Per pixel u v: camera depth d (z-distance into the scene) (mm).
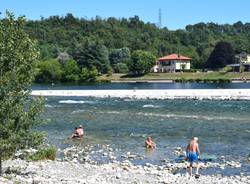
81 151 36000
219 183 23266
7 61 21641
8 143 21531
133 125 51375
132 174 25250
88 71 184625
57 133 45969
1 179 21188
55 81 184750
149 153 35000
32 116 22438
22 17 22047
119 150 36469
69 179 22203
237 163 30609
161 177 24719
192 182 23250
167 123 52688
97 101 85875
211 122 53156
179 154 34375
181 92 96438
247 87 126000
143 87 137125
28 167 25625
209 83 157375
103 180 22531
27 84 22250
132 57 191375
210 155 33250
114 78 185250
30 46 22250
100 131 47219
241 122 52938
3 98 21672
